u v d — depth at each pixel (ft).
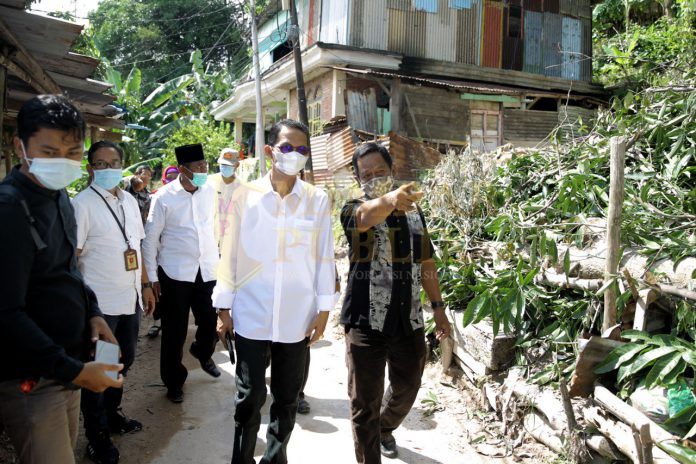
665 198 12.64
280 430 8.99
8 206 5.52
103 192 10.78
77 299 6.51
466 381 13.41
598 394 9.43
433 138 41.24
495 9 47.47
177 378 13.01
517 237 14.30
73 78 18.63
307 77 46.16
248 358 8.70
